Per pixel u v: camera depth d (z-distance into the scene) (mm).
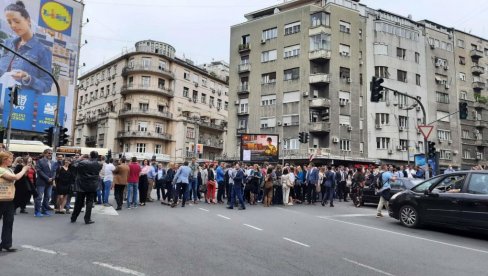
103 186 14609
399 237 9227
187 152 60656
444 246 8227
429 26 49875
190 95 63500
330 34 41781
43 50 42781
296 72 42438
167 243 7469
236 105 46656
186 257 6355
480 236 9781
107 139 58281
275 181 17375
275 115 43281
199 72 65562
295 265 6094
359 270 5934
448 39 50562
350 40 42812
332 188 17203
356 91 42188
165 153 58969
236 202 16797
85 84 70312
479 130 51844
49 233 8250
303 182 18562
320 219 12273
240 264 6023
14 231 8336
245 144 27844
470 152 50000
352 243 8203
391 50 44625
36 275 5141
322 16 41844
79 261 5926
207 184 17516
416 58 46500
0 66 39438
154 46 59938
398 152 42375
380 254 7168
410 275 5773
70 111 44812
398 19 47875
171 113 59750
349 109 41500
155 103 58000
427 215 10375
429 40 48500
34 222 9766
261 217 12328
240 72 46594
